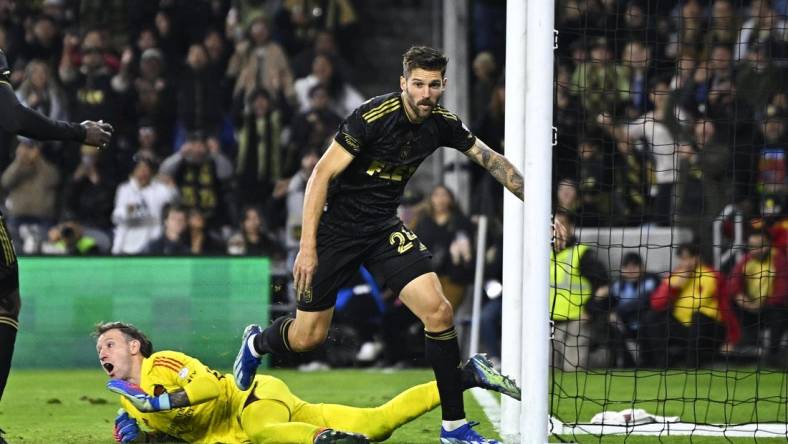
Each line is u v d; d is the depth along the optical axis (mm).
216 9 43062
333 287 16000
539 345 15336
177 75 41656
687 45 38406
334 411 16938
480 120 39344
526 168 15555
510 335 18562
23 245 38344
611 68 38344
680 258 33188
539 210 15414
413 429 19875
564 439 18438
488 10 43281
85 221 39531
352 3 46312
